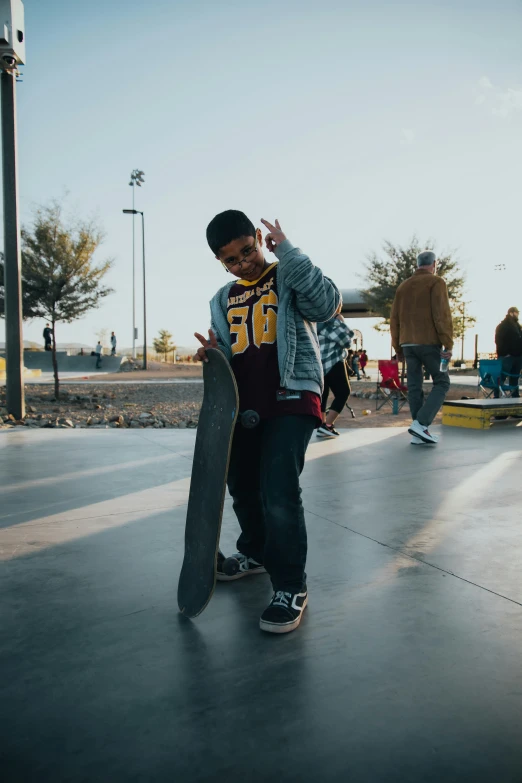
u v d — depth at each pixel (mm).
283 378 2094
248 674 1753
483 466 4801
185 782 1298
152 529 3217
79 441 6359
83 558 2773
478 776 1307
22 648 1923
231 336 2311
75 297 13562
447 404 7574
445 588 2377
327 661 1821
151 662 1830
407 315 6055
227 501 3834
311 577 2510
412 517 3375
